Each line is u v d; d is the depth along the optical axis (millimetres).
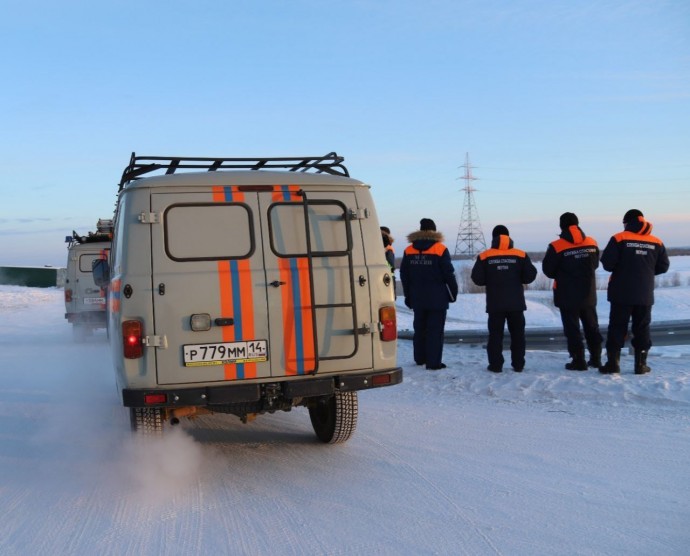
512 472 5598
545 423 7188
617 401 7977
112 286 6242
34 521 4773
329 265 5828
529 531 4359
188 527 4594
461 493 5121
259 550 4180
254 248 5707
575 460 5867
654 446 6211
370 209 6047
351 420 6395
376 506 4895
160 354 5445
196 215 5660
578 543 4160
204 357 5512
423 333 10508
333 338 5797
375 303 5930
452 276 10000
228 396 5508
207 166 6742
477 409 7957
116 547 4277
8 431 7570
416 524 4527
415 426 7262
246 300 5605
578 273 9336
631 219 8898
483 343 12625
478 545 4160
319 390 5711
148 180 5625
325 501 5043
